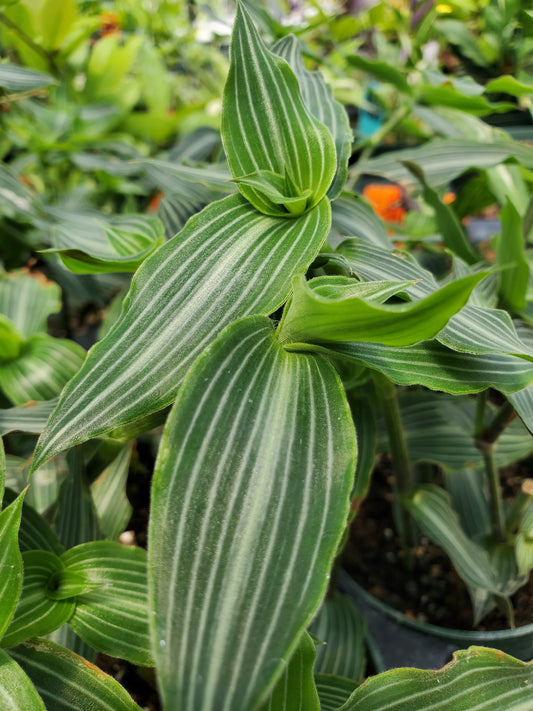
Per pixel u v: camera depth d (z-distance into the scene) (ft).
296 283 0.54
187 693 0.40
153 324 0.59
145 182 1.77
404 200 1.67
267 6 1.71
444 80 1.08
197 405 0.50
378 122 2.04
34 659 0.62
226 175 0.91
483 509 1.24
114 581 0.69
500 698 0.61
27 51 1.59
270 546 0.45
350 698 0.62
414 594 1.22
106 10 1.97
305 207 0.68
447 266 1.32
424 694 0.61
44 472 0.99
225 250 0.63
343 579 1.24
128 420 0.54
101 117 1.79
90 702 0.60
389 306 0.47
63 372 1.01
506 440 1.08
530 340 0.94
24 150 1.92
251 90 0.70
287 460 0.49
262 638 0.42
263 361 0.55
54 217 1.16
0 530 0.57
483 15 1.28
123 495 1.01
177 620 0.42
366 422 0.92
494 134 1.33
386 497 1.42
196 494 0.47
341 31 1.70
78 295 1.57
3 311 1.22
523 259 0.91
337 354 0.58
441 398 1.14
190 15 2.27
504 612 1.04
